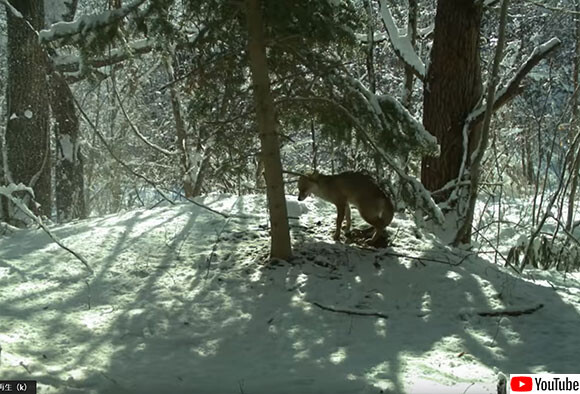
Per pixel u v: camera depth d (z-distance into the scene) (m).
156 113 21.17
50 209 11.01
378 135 7.06
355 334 5.46
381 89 15.48
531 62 9.25
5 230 8.52
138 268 6.76
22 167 10.61
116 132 19.72
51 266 6.82
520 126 14.23
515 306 6.04
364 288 6.37
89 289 6.25
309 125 7.90
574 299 6.42
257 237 7.62
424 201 7.01
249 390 4.25
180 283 6.42
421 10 14.62
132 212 9.03
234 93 7.38
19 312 5.65
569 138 11.09
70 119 13.12
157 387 4.30
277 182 6.75
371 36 9.36
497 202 14.12
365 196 7.27
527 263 9.02
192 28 9.91
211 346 5.21
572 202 10.03
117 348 5.09
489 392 4.23
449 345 5.21
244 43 7.11
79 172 13.44
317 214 8.60
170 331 5.45
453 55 9.24
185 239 7.58
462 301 6.15
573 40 17.67
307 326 5.60
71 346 5.07
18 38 10.62
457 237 8.16
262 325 5.62
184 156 14.09
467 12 9.18
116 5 10.36
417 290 6.39
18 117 10.62
